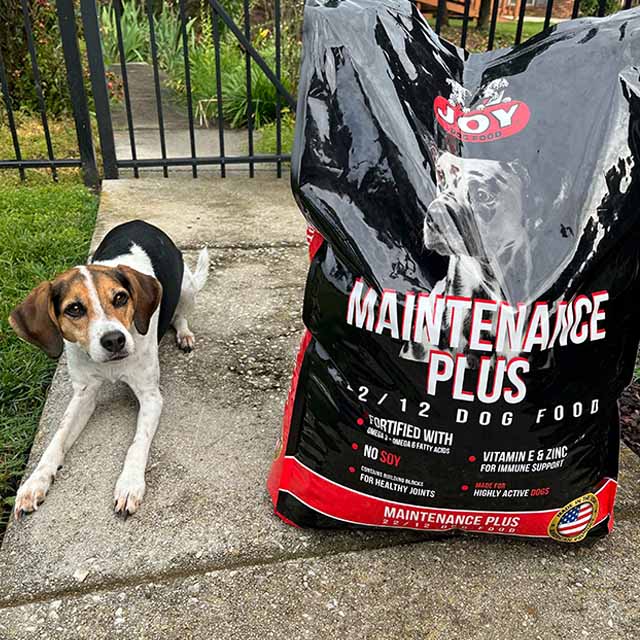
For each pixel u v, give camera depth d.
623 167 1.64
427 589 1.77
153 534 1.91
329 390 1.75
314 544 1.89
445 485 1.71
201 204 4.52
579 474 1.74
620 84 1.70
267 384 2.61
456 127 1.71
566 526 1.78
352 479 1.77
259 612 1.70
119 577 1.78
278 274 3.52
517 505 1.74
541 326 1.59
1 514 2.05
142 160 4.97
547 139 1.68
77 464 2.18
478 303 1.60
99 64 4.64
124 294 2.26
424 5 10.28
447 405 1.63
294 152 1.72
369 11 1.80
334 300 1.70
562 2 18.41
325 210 1.68
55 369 2.74
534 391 1.62
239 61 8.09
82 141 4.84
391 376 1.65
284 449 1.92
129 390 2.59
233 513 1.98
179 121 7.28
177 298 2.78
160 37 10.28
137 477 2.05
